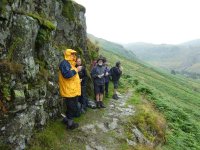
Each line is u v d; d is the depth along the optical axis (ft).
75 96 39.29
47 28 38.47
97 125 45.34
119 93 69.46
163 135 53.47
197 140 64.03
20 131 31.12
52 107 40.68
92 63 65.67
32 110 33.65
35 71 35.35
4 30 29.99
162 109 71.56
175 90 210.59
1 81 29.25
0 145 28.71
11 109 29.68
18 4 32.78
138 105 60.80
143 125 50.65
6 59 30.19
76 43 58.29
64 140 38.32
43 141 35.01
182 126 68.33
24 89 32.12
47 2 43.75
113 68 62.90
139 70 307.17
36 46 37.50
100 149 39.22
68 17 54.80
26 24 32.76
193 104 183.73
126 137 44.55
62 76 38.93
